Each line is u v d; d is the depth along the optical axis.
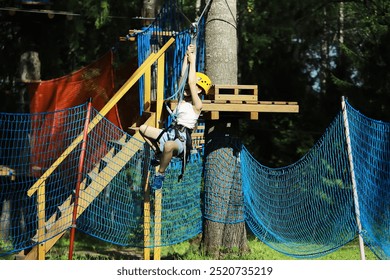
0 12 28.19
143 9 26.86
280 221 20.80
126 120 25.55
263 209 20.64
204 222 20.84
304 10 39.91
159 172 15.62
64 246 24.36
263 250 22.47
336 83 30.62
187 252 21.34
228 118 19.91
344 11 40.78
